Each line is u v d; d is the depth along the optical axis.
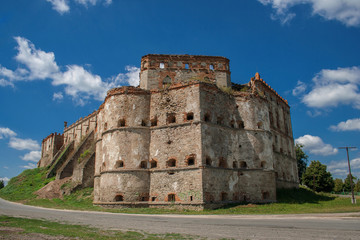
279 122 50.62
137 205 31.84
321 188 68.00
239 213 25.97
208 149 31.84
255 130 36.19
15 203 40.75
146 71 42.47
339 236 12.02
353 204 34.94
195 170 30.66
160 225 16.66
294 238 11.84
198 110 32.62
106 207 32.31
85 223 17.64
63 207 33.78
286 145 51.50
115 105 35.94
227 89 37.66
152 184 32.69
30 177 65.88
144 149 34.00
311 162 71.44
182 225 16.61
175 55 43.47
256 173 34.41
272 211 27.03
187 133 32.50
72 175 51.38
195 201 29.59
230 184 32.78
